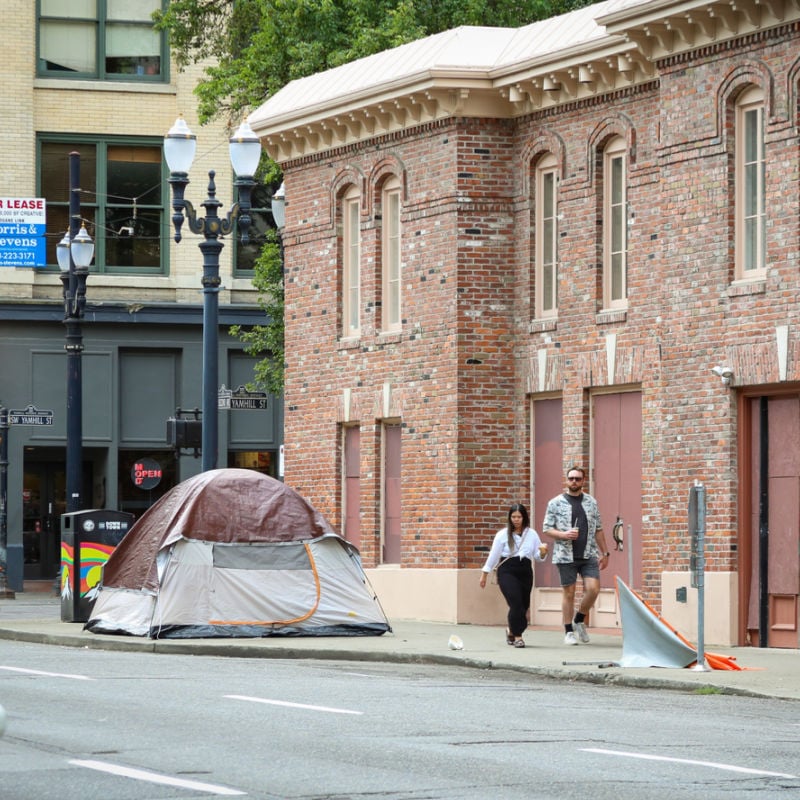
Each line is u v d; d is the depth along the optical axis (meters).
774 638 27.25
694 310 28.34
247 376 51.88
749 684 21.33
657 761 14.09
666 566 28.66
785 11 26.67
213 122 52.22
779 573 27.20
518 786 12.69
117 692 19.39
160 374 51.66
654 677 22.05
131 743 14.81
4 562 45.62
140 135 52.06
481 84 32.84
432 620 33.44
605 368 31.03
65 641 29.34
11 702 18.14
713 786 12.80
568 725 16.72
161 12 49.00
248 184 31.16
